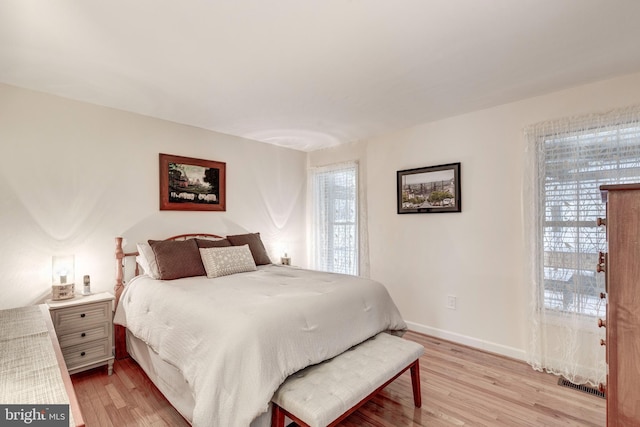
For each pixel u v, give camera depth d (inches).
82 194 108.3
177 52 77.4
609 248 42.1
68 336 91.8
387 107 116.2
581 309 95.4
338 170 169.0
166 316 82.5
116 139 116.1
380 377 68.2
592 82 95.3
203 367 64.7
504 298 112.5
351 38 71.8
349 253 162.9
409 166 140.2
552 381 94.0
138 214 121.1
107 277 112.9
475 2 59.7
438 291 130.0
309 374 68.4
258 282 100.7
